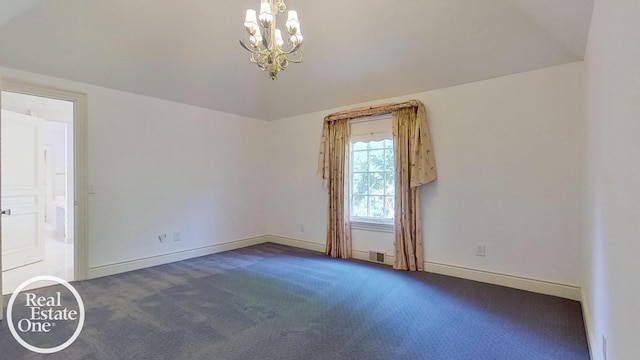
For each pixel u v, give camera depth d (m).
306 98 4.58
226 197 4.87
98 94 3.54
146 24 3.01
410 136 3.79
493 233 3.32
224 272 3.74
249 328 2.36
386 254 4.12
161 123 4.10
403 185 3.83
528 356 1.99
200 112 4.53
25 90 3.04
